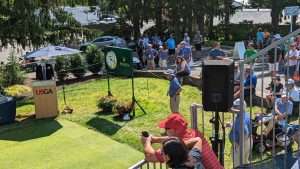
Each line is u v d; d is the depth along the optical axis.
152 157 4.82
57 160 10.55
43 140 12.02
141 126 12.28
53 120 13.82
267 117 9.22
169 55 23.17
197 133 5.02
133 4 31.81
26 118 14.32
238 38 35.72
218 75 5.10
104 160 10.36
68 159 10.56
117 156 10.55
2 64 19.44
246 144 6.28
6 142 12.01
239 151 5.71
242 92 5.07
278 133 8.66
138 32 32.81
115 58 14.38
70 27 21.47
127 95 15.78
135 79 18.83
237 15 50.34
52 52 17.28
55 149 11.27
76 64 19.86
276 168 5.25
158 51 22.72
